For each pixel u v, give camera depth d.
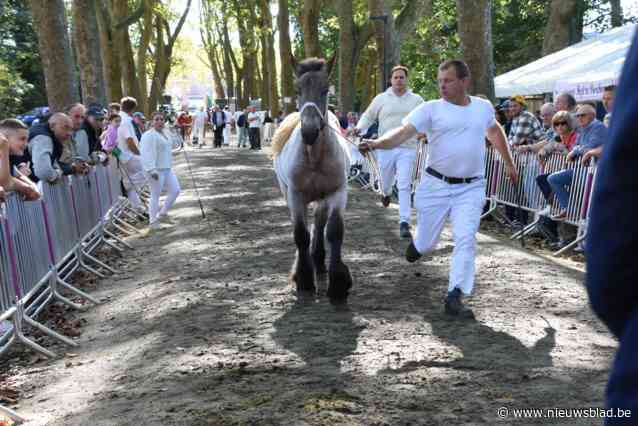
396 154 9.16
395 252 8.22
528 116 10.33
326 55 46.84
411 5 22.59
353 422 3.62
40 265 6.14
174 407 3.94
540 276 6.84
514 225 10.22
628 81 0.99
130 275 7.91
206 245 9.20
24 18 40.19
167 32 44.12
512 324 5.31
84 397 4.30
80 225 8.12
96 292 7.23
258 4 40.81
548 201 8.79
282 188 7.08
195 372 4.47
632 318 1.03
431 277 6.95
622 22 28.62
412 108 8.95
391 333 5.15
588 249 1.04
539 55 34.56
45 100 42.12
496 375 4.23
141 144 11.21
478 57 13.94
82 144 9.32
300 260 6.43
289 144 6.30
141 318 5.98
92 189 9.09
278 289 6.63
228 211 12.52
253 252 8.57
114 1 27.59
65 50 13.95
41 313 6.45
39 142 7.07
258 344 4.98
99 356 5.12
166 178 11.57
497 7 32.25
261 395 4.02
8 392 4.52
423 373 4.30
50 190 6.85
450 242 8.71
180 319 5.77
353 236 9.41
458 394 3.96
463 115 5.41
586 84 13.85
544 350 4.69
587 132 8.00
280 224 10.81
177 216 12.23
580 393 3.95
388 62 22.38
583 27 31.31
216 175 20.06
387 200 9.66
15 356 5.32
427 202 5.57
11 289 5.23
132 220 12.02
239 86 55.31
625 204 0.98
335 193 6.14
